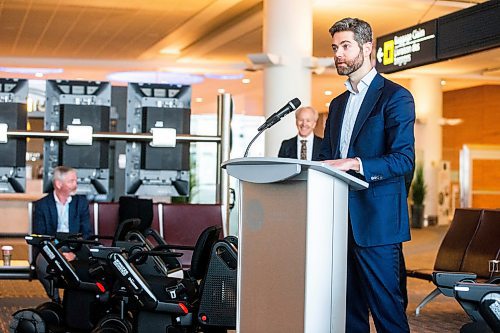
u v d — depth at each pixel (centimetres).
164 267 571
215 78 2183
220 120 783
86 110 782
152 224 784
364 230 399
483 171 2358
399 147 394
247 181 350
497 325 320
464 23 891
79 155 782
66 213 705
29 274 725
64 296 586
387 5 1387
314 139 756
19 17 1503
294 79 1185
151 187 803
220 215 787
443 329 712
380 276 399
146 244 604
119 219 740
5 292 916
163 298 518
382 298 400
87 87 789
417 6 1391
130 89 801
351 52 404
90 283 575
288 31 1189
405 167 389
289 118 1171
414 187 2231
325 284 346
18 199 1349
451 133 2530
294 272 341
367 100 409
